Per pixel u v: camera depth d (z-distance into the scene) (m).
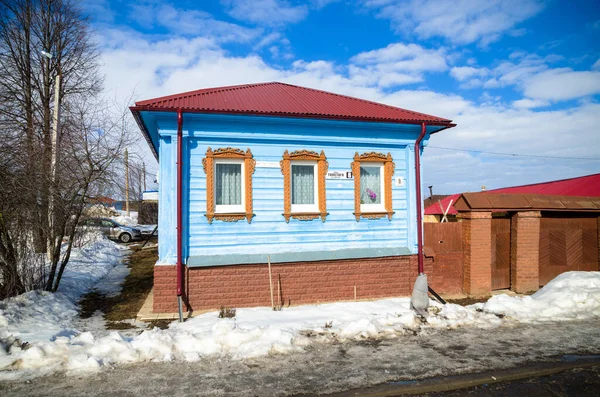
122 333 6.43
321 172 8.73
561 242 10.35
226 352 5.45
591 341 5.99
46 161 7.97
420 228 9.07
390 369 4.95
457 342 5.92
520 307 7.48
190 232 7.89
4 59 16.28
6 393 4.25
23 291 7.57
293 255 8.34
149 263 14.40
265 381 4.61
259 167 8.34
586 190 15.64
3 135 7.68
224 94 9.38
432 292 8.61
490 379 4.73
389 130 9.16
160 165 7.80
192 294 7.75
